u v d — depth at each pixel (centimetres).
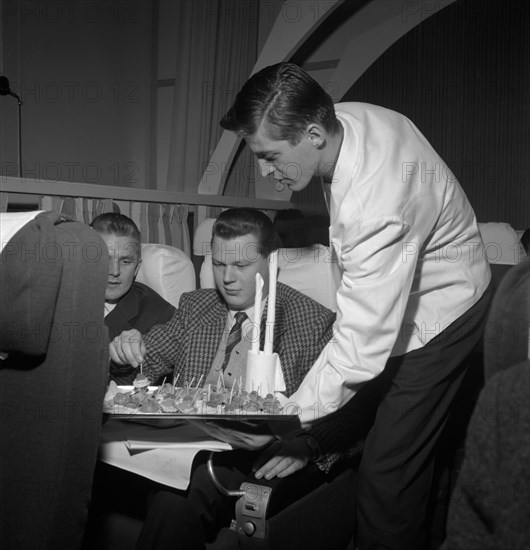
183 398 120
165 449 115
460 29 356
